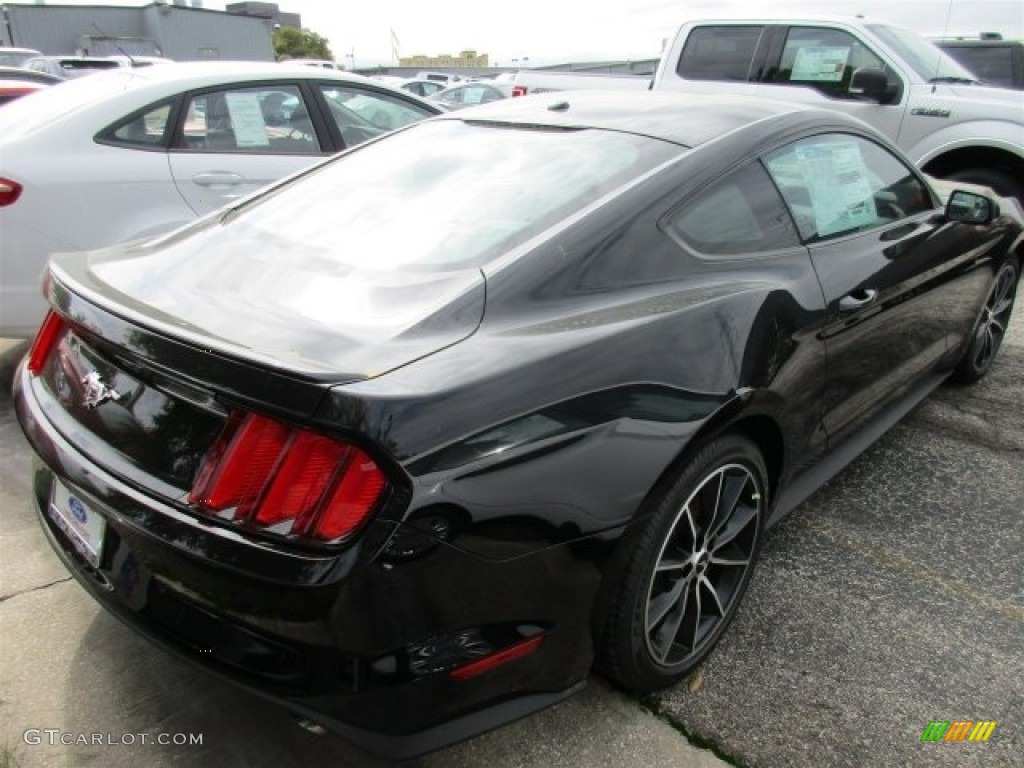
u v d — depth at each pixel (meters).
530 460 1.70
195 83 4.32
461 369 1.68
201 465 1.68
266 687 1.66
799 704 2.21
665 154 2.38
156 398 1.79
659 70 7.58
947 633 2.51
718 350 2.08
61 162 3.82
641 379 1.90
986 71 9.41
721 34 7.24
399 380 1.62
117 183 3.97
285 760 2.01
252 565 1.57
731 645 2.44
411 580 1.58
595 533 1.82
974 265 3.73
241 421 1.62
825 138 2.89
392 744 1.66
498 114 2.87
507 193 2.31
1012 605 2.65
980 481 3.46
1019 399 4.33
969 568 2.85
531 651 1.80
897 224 3.21
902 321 3.12
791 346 2.35
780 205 2.57
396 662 1.61
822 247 2.69
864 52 6.55
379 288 1.97
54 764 1.96
